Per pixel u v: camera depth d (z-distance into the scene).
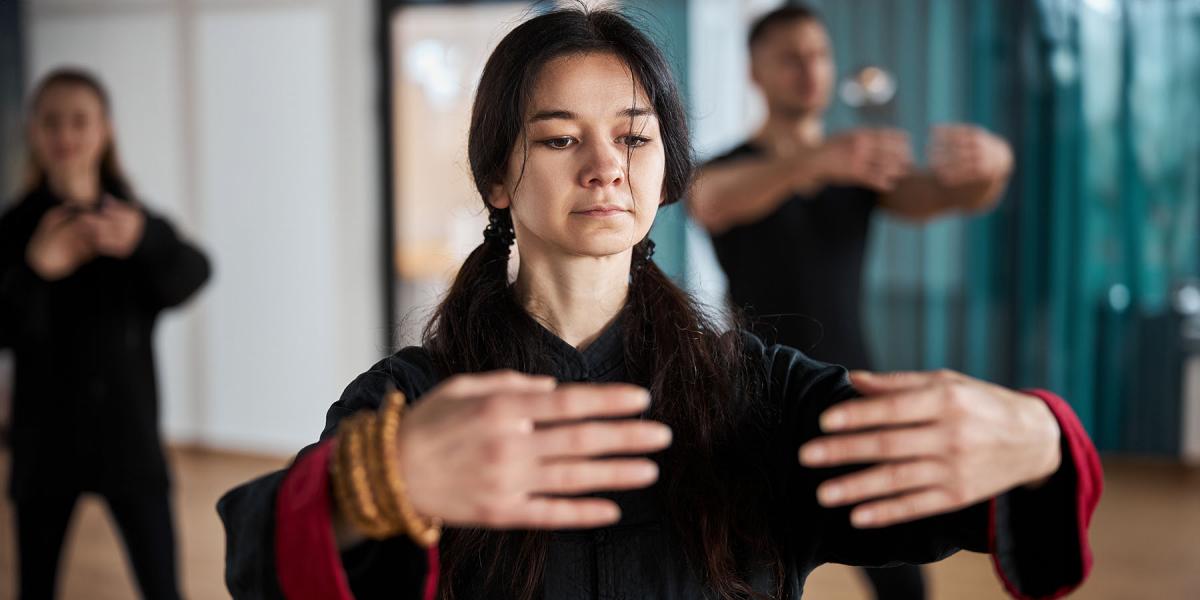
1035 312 4.13
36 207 2.21
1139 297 4.09
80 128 2.22
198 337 4.56
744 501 0.80
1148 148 4.05
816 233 2.19
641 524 0.79
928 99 4.08
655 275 0.85
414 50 4.30
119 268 2.19
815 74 2.28
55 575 2.20
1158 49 4.01
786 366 0.85
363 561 0.62
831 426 0.59
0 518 3.59
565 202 0.76
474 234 4.27
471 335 0.82
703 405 0.81
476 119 0.81
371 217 4.37
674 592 0.78
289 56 4.39
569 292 0.82
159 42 4.51
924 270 4.20
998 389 0.62
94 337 2.17
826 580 2.98
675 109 0.81
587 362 0.82
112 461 2.16
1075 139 4.05
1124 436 4.16
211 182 4.51
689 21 3.93
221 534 3.48
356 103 4.34
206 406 4.60
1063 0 4.00
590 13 0.80
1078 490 0.64
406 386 0.79
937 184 2.19
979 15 4.04
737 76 4.12
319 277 4.44
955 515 0.71
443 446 0.54
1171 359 4.11
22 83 4.63
